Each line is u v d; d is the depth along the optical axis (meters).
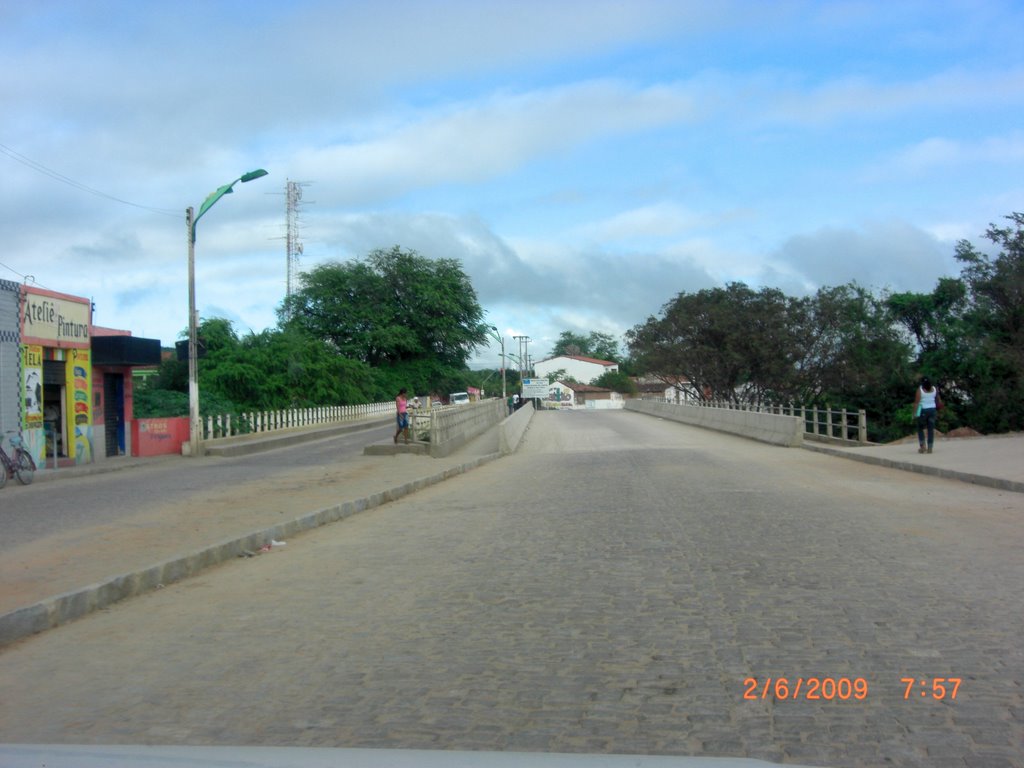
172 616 7.70
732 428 34.78
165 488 17.59
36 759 3.52
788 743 4.64
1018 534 10.38
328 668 6.08
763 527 11.20
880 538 10.25
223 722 5.12
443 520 13.05
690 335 57.41
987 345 39.81
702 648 6.27
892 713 5.01
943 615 6.92
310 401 49.69
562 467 21.64
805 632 6.57
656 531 11.13
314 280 73.81
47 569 9.06
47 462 23.59
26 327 22.20
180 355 28.86
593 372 148.75
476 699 5.41
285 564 9.98
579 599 7.77
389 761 3.54
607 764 3.58
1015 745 4.55
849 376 49.16
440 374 75.69
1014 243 41.03
